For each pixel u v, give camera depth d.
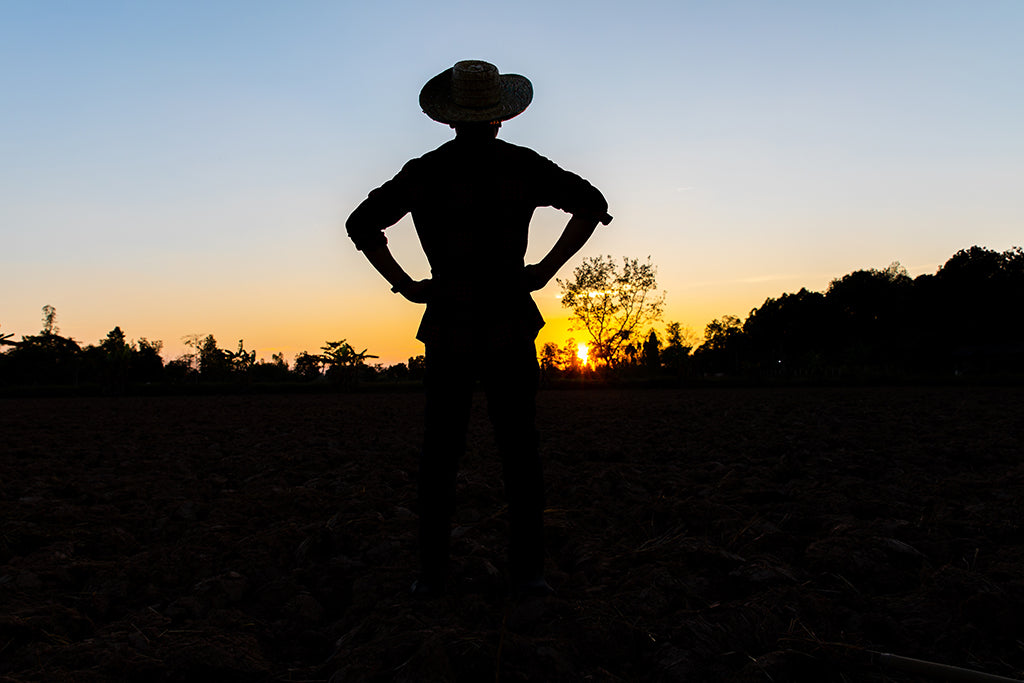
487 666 1.78
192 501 4.00
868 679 1.78
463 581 2.49
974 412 10.55
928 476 4.65
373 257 2.25
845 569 2.58
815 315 79.75
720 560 2.72
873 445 6.30
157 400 22.33
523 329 2.19
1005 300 64.56
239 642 2.00
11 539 3.10
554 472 4.92
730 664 1.87
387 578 2.53
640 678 1.81
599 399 18.42
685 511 3.52
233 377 36.97
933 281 69.62
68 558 2.87
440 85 2.26
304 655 2.04
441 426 2.25
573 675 1.77
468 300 2.16
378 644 1.89
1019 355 57.44
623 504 3.87
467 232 2.17
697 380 32.84
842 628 2.09
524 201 2.20
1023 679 1.77
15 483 4.76
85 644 1.97
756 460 5.51
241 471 5.34
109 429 9.49
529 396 2.25
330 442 7.21
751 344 85.94
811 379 31.67
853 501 3.75
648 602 2.23
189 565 2.79
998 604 2.10
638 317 43.84
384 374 40.91
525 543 2.27
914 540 2.96
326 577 2.68
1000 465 5.07
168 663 1.84
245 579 2.60
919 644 1.99
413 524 3.37
